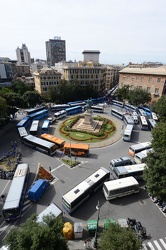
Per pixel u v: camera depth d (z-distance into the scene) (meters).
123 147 46.28
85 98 93.56
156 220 25.28
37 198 28.19
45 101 88.06
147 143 43.53
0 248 19.25
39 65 163.38
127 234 16.86
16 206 24.23
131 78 92.12
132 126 54.31
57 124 62.00
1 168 36.19
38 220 21.53
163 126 34.59
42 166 37.66
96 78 102.75
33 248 15.12
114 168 34.34
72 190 27.28
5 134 53.19
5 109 51.81
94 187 29.44
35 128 53.09
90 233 22.62
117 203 28.28
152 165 26.05
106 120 64.62
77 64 111.81
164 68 83.81
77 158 40.97
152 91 84.62
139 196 29.94
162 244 21.88
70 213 25.61
